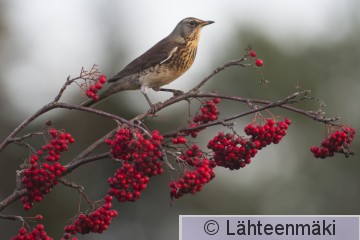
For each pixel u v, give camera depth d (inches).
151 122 619.8
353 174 626.5
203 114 280.1
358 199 622.5
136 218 634.2
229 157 246.7
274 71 652.1
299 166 627.8
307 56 673.6
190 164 233.0
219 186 620.7
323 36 688.4
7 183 629.9
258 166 627.5
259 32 664.4
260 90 639.1
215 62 646.5
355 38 684.7
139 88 421.7
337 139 254.7
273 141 252.1
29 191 237.3
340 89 664.4
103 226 242.7
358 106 658.2
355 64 676.1
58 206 617.6
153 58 415.8
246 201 617.3
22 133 662.5
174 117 622.5
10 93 709.9
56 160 234.8
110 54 737.6
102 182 629.9
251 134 250.5
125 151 229.5
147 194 635.5
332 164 628.7
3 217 243.0
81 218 242.7
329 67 671.8
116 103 652.7
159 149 218.5
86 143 647.1
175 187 212.4
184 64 429.1
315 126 631.2
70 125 650.8
